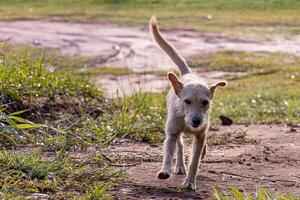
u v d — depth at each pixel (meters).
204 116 10.01
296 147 12.91
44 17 49.41
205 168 11.04
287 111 17.48
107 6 55.75
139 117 14.04
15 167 9.34
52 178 9.22
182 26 44.25
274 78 26.78
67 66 18.41
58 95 14.02
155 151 11.92
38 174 9.31
